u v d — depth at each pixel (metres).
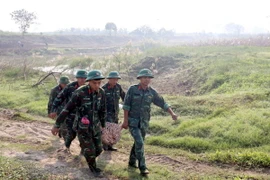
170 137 8.52
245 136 7.53
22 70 20.72
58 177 5.62
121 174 5.96
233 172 6.12
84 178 5.79
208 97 11.28
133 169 6.24
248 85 12.63
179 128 8.82
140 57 24.72
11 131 9.38
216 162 6.66
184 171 6.29
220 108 9.62
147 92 5.96
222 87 13.55
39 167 6.15
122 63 22.61
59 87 7.80
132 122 5.94
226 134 7.79
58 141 8.29
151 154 7.39
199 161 6.80
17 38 57.50
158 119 10.05
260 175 5.92
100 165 6.45
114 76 7.27
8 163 5.93
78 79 6.88
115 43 76.19
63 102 7.62
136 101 5.91
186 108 10.41
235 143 7.45
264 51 22.11
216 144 7.54
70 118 7.18
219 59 19.08
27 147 7.65
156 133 9.05
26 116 11.28
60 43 64.56
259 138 7.42
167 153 7.39
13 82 18.55
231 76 14.41
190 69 18.66
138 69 21.83
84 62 22.64
